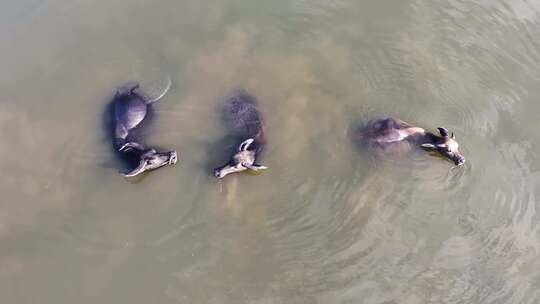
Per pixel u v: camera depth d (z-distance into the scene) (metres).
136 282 10.38
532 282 10.26
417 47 13.65
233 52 13.77
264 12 14.49
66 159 12.05
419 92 12.88
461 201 11.25
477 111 12.49
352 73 13.35
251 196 11.42
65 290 10.30
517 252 10.58
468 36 13.78
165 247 10.76
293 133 12.41
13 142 12.29
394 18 14.30
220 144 12.31
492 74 13.09
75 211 11.28
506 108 12.53
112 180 11.73
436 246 10.70
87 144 12.27
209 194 11.49
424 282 10.30
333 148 12.15
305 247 10.72
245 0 14.56
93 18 14.41
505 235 10.78
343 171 11.77
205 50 13.81
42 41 13.93
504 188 11.35
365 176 11.67
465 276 10.34
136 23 14.33
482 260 10.52
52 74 13.38
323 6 14.50
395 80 13.12
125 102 12.47
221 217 11.14
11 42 13.88
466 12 14.26
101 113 12.77
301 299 10.14
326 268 10.47
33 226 11.07
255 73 13.41
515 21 14.03
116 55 13.67
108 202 11.41
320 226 10.97
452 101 12.69
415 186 11.50
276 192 11.47
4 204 11.36
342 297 10.16
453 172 11.64
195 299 10.19
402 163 11.84
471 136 12.11
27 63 13.54
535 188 11.35
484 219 11.00
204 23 14.36
